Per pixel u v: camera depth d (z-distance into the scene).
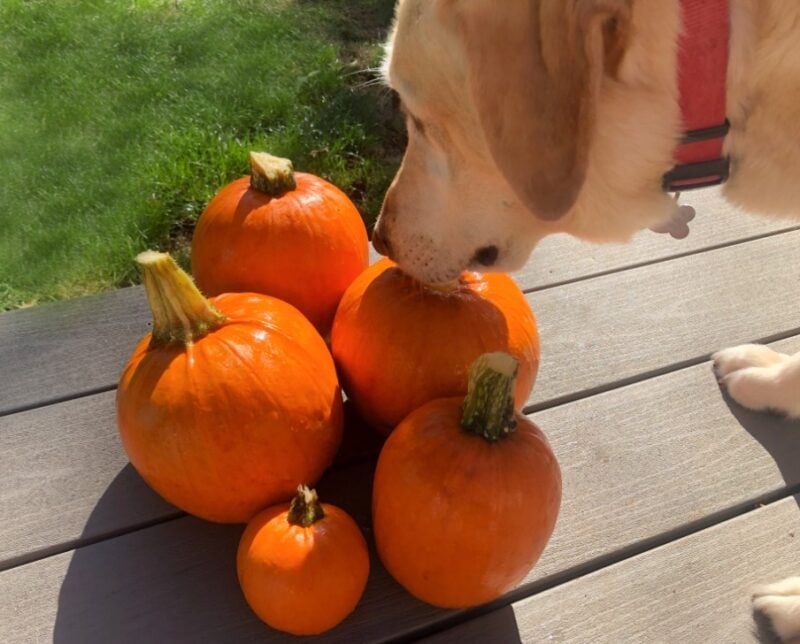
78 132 1.39
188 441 0.59
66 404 0.81
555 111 0.51
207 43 1.64
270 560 0.57
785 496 0.75
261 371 0.60
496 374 0.56
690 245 1.04
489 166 0.63
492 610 0.65
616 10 0.51
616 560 0.70
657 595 0.67
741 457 0.78
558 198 0.53
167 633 0.63
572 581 0.68
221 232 0.74
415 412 0.62
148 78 1.53
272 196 0.74
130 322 0.91
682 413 0.82
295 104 1.46
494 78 0.52
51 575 0.66
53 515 0.70
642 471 0.76
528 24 0.50
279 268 0.73
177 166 1.28
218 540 0.69
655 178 0.62
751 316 0.94
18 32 1.66
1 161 1.32
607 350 0.89
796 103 0.57
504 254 0.70
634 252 1.03
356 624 0.63
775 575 0.69
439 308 0.67
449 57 0.58
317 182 0.77
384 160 1.36
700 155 0.60
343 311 0.70
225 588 0.66
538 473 0.58
